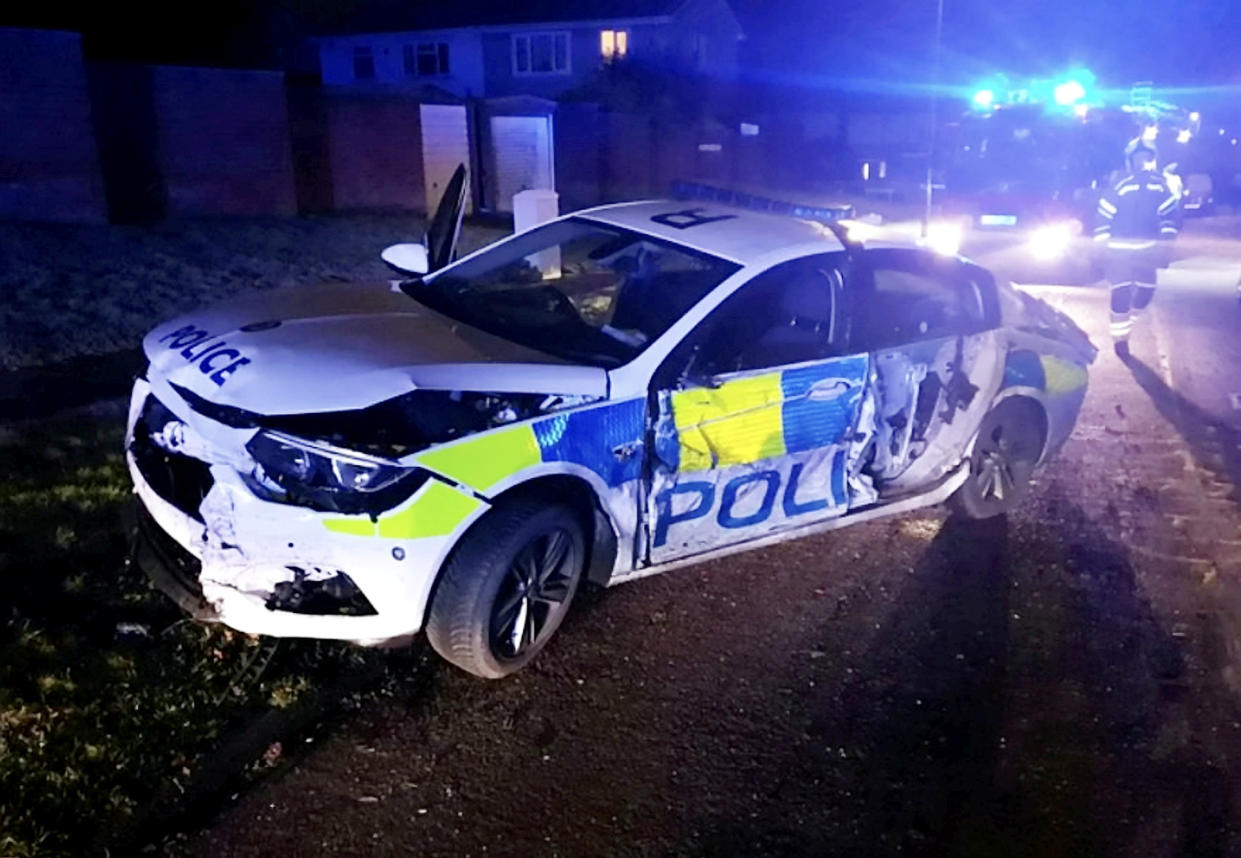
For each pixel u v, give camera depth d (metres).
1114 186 8.80
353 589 3.38
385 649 3.87
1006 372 5.23
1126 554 5.13
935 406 4.91
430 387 3.46
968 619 4.45
